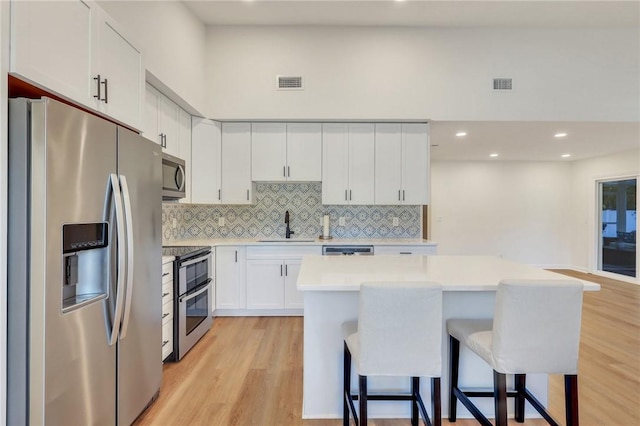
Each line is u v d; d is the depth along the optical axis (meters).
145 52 2.58
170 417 1.97
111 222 1.59
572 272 6.46
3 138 1.21
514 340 1.50
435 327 1.52
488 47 3.84
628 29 3.80
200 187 3.83
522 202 6.82
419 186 4.00
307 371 2.00
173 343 2.68
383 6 3.44
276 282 3.82
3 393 1.22
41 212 1.23
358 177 4.02
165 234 3.75
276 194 4.40
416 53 3.87
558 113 3.83
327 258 2.63
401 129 4.00
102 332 1.55
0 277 1.21
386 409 2.03
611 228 6.07
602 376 2.44
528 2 3.33
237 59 3.88
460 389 2.00
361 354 1.53
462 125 4.05
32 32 1.34
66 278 1.44
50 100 1.25
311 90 3.88
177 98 3.24
